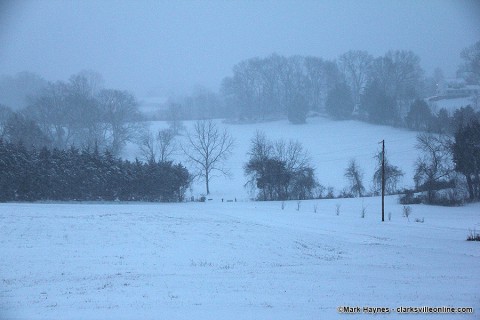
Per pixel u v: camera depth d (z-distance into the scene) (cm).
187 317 1275
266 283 1786
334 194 7838
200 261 2475
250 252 2809
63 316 1302
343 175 8750
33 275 2078
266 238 3347
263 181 7469
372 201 6644
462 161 6438
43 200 6219
